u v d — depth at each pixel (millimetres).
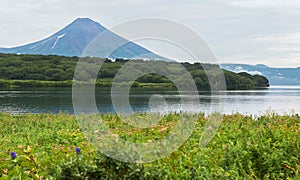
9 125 14141
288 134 9094
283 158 7320
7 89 77188
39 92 67125
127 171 5188
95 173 5199
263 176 6879
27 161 7035
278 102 45469
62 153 7977
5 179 6305
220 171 6602
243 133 9812
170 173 6238
